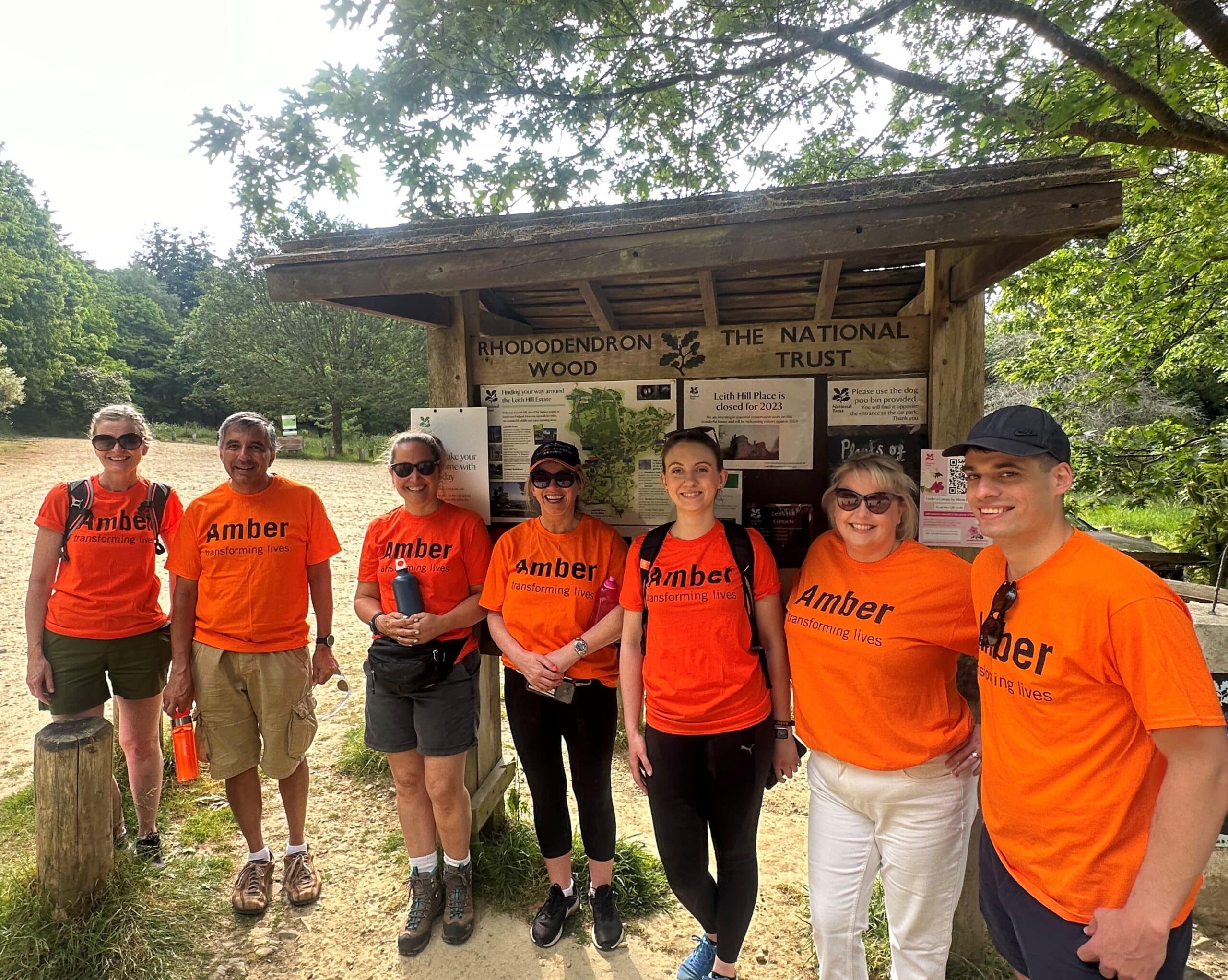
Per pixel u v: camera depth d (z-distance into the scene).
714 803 2.08
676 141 4.59
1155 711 1.26
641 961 2.50
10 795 3.65
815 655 1.90
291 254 2.11
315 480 16.59
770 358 2.49
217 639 2.64
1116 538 6.19
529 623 2.36
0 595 7.27
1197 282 5.98
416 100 3.07
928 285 2.35
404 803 2.57
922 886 1.82
